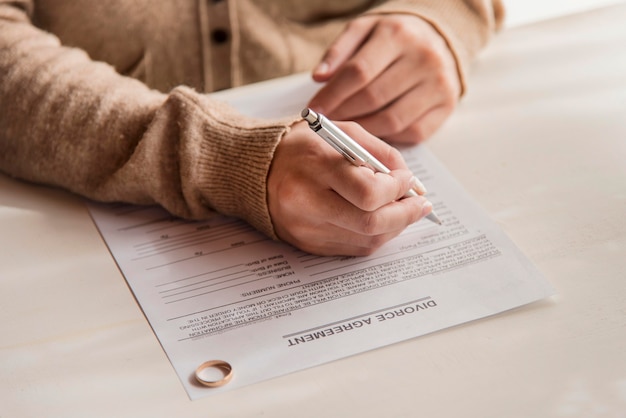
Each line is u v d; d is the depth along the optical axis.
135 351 0.61
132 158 0.74
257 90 0.91
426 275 0.67
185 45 1.08
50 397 0.57
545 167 0.79
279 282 0.67
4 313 0.64
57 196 0.79
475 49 0.95
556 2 1.68
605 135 0.83
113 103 0.78
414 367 0.58
